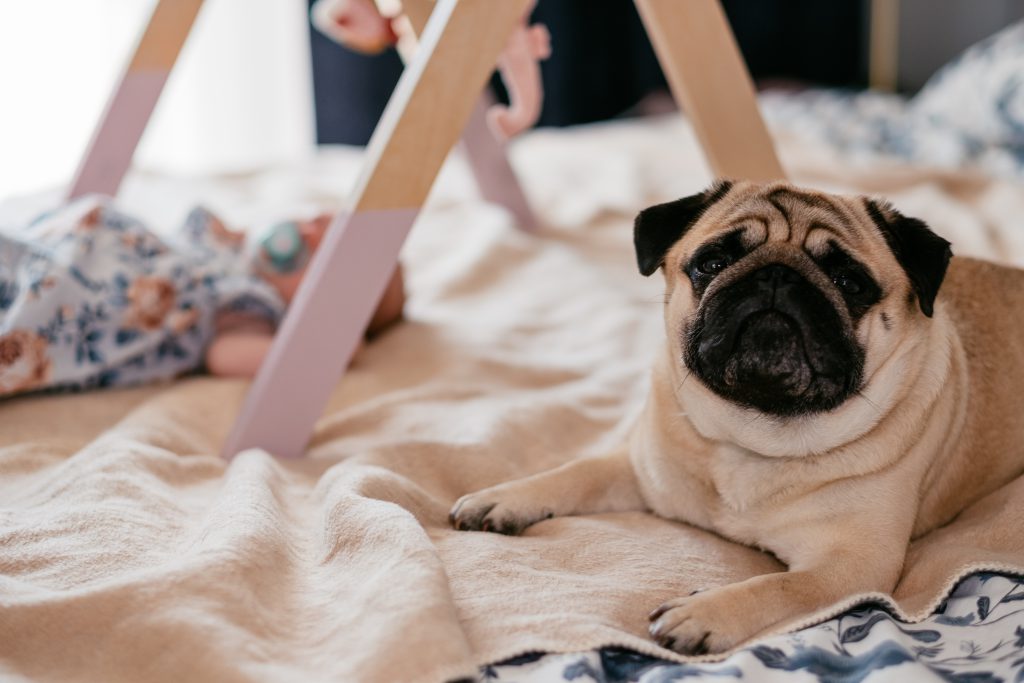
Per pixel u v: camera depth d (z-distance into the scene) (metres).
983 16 4.12
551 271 2.70
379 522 1.25
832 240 1.32
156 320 1.94
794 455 1.38
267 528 1.27
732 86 1.82
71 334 1.85
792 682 1.07
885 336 1.35
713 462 1.45
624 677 1.11
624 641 1.12
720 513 1.46
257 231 2.18
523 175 3.66
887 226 1.40
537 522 1.48
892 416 1.37
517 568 1.29
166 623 1.07
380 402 1.89
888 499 1.35
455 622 1.08
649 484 1.54
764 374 1.28
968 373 1.55
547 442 1.77
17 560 1.24
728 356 1.29
